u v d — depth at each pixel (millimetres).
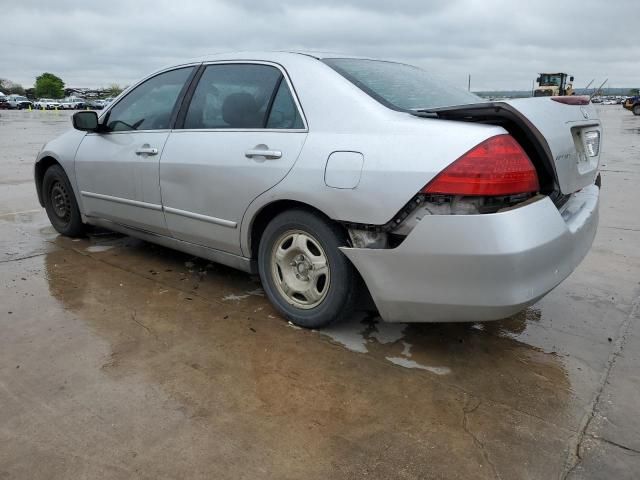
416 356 2912
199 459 2092
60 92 110812
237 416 2357
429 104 3047
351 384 2625
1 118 36594
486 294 2449
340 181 2709
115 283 3850
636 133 21938
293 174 2902
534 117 2535
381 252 2643
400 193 2520
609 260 4605
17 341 2965
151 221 3924
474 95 3639
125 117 4156
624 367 2848
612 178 9336
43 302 3486
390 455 2145
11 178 8711
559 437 2273
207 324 3225
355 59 3387
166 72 3938
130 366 2736
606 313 3523
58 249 4621
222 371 2713
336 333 3146
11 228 5316
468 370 2785
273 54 3324
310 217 2928
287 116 3062
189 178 3490
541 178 2646
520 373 2770
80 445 2150
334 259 2887
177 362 2787
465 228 2404
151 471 2021
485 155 2387
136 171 3895
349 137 2748
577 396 2574
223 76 3510
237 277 4023
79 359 2793
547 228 2496
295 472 2041
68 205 4797
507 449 2195
